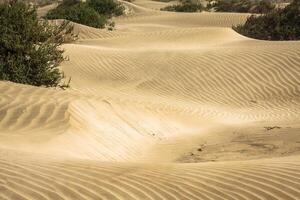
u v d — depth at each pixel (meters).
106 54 23.27
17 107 12.45
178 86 19.88
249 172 7.67
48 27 19.56
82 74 21.20
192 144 12.75
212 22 46.31
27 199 6.32
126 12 52.88
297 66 20.22
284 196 6.68
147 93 19.33
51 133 10.87
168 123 14.31
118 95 18.50
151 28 42.47
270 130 13.95
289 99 18.28
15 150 8.74
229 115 16.72
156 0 78.88
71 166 7.72
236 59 21.27
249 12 55.22
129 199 6.54
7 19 17.53
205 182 7.25
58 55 18.61
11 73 16.86
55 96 13.71
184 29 32.09
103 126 12.33
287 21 34.34
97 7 50.59
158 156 11.61
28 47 17.27
